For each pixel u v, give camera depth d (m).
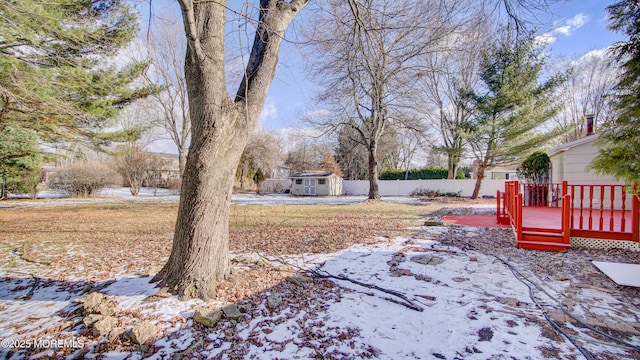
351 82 12.45
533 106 13.22
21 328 2.57
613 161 3.60
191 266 3.03
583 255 4.58
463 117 17.53
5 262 4.72
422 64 12.01
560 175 9.85
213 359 2.11
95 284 3.58
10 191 17.91
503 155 15.12
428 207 12.89
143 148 23.89
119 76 8.91
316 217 9.57
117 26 7.16
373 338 2.38
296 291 3.27
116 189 24.09
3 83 5.90
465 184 20.91
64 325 2.58
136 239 6.41
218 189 3.15
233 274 3.38
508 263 4.26
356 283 3.54
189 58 2.86
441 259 4.48
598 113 18.02
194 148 3.04
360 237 6.18
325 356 2.15
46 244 5.96
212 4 2.95
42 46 6.00
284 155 32.53
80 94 8.09
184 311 2.69
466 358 2.12
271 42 3.38
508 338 2.36
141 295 2.98
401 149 31.50
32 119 8.17
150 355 2.14
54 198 18.95
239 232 6.93
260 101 3.36
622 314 2.70
